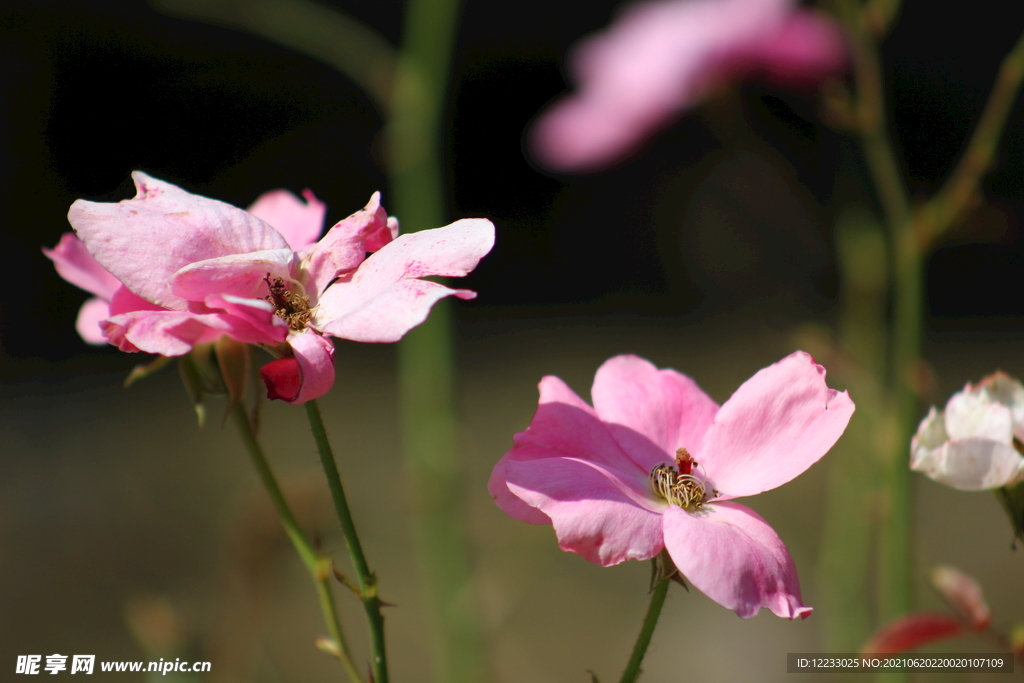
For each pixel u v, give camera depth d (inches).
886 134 39.5
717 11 51.3
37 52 141.6
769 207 49.3
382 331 32.3
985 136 38.7
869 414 40.3
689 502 33.2
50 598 76.6
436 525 55.1
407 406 56.8
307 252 33.3
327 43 54.9
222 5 52.2
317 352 32.5
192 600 72.3
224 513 91.5
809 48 46.4
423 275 32.5
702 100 49.5
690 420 34.0
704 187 88.2
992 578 74.5
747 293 94.7
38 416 115.0
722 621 76.9
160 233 33.0
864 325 44.2
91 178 144.4
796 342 40.2
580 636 76.0
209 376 34.6
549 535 51.1
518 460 33.2
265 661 61.0
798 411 33.4
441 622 53.9
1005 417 33.8
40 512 92.0
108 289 35.5
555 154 56.6
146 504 94.3
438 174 57.3
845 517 43.9
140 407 119.3
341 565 79.4
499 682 61.1
